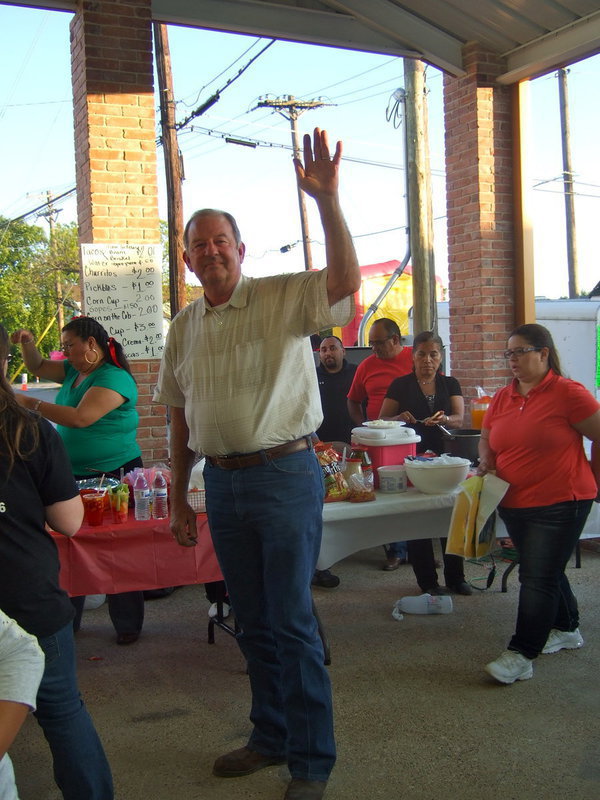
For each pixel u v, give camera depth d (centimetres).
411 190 950
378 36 632
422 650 395
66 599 219
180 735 318
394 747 299
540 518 342
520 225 680
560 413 336
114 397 388
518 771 280
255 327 254
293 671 257
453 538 357
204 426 260
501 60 670
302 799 252
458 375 712
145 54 552
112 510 347
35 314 4112
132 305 560
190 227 255
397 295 1717
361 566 554
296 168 234
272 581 258
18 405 213
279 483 254
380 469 389
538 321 841
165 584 343
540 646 352
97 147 543
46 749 315
